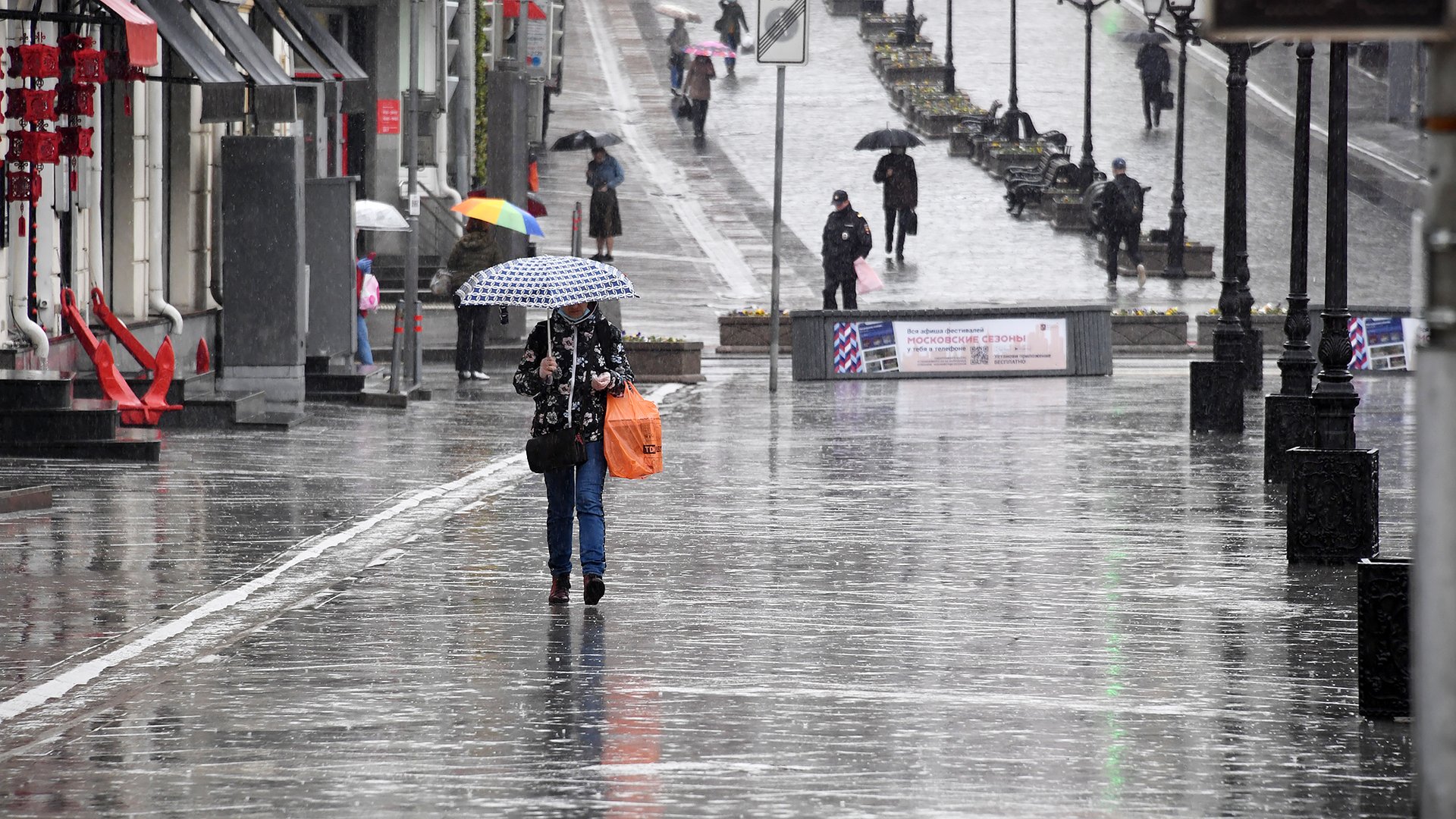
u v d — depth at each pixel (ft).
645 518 144.25
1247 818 63.52
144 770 69.36
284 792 66.33
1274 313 367.86
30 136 181.88
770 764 70.74
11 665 87.76
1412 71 601.62
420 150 403.13
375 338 331.77
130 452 176.14
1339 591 112.16
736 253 474.90
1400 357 331.36
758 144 617.62
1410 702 78.48
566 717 78.43
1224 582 115.65
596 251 466.70
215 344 280.31
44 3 214.28
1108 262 443.32
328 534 131.54
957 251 483.10
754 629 99.04
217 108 212.02
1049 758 71.77
